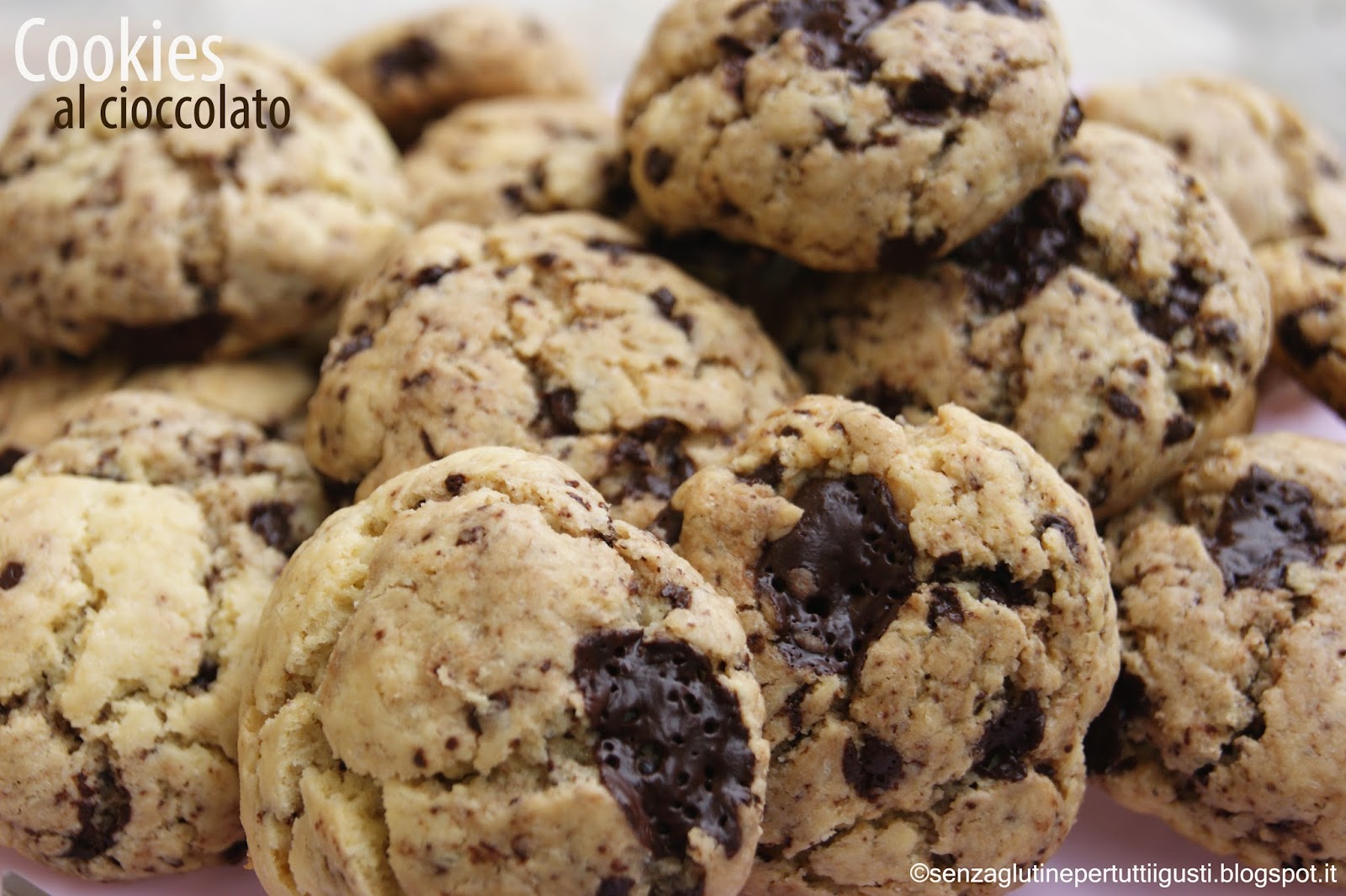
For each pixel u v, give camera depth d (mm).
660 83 285
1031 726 250
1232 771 259
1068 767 254
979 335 278
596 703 228
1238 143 330
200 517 275
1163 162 288
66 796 257
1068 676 250
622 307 277
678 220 287
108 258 296
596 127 334
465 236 286
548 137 328
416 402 268
